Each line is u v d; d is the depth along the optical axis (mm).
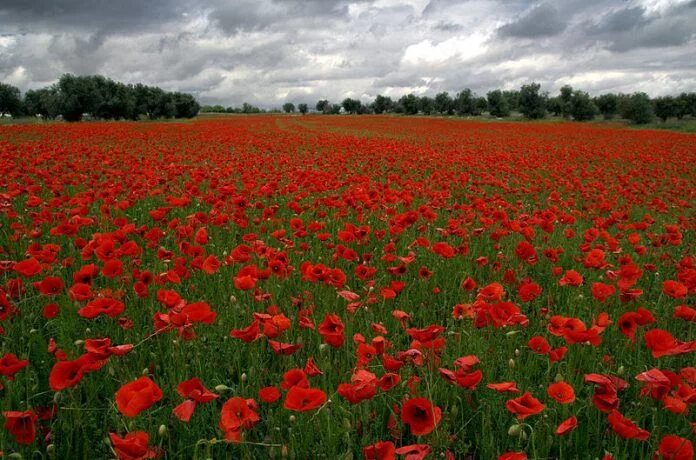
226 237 6863
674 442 2135
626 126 70562
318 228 5934
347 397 2391
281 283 4824
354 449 2727
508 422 3012
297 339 3732
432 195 9625
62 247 5957
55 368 2336
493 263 5719
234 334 2807
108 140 26000
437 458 2619
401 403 2863
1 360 2430
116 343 3791
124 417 2727
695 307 4730
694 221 8305
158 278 4340
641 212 10578
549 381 3334
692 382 2539
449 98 131625
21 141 24172
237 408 2227
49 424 2859
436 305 4926
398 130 50125
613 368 3555
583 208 9930
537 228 7469
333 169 13992
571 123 78438
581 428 2863
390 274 5246
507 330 3947
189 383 2305
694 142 35031
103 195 7641
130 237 6141
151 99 96875
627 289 3770
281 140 27531
